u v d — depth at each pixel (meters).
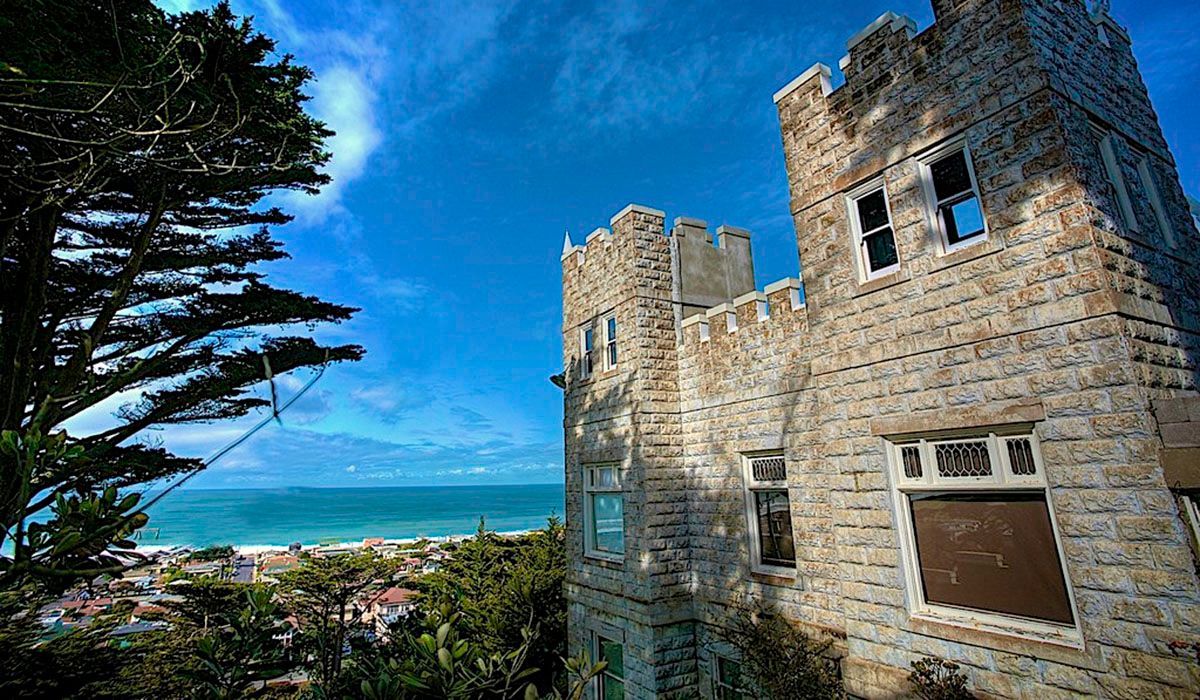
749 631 9.22
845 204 7.74
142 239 9.87
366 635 23.98
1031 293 5.86
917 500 6.65
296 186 11.86
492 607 18.98
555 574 19.39
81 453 2.57
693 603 11.25
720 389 11.36
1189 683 4.60
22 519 2.31
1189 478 4.74
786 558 9.95
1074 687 5.21
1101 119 6.44
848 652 6.97
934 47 6.97
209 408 12.70
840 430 7.38
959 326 6.37
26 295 8.82
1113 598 5.08
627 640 11.34
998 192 6.21
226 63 7.51
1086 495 5.32
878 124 7.45
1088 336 5.44
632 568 11.39
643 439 11.62
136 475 11.34
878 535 6.81
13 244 9.21
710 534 11.19
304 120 10.13
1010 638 5.64
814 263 8.02
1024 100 6.10
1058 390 5.58
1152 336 5.59
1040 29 6.29
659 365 12.16
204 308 12.23
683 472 11.88
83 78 5.74
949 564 6.30
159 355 10.80
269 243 13.19
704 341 11.84
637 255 12.49
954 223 6.74
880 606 6.70
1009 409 5.86
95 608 27.02
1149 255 6.11
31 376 8.75
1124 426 5.15
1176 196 7.17
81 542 2.35
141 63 5.77
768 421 10.32
